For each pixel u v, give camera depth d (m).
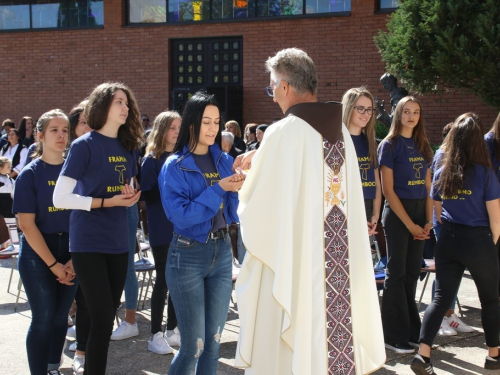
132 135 3.69
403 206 4.77
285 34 12.82
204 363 3.46
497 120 5.29
